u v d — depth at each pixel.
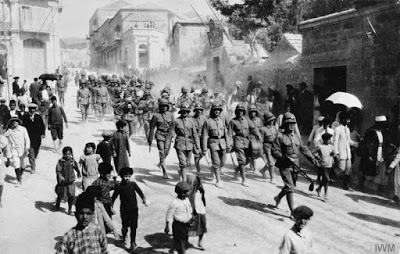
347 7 24.38
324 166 9.83
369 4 13.34
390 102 12.83
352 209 9.33
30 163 11.48
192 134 10.59
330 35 15.90
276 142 8.63
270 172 11.13
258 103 19.66
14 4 42.44
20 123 10.48
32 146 11.46
